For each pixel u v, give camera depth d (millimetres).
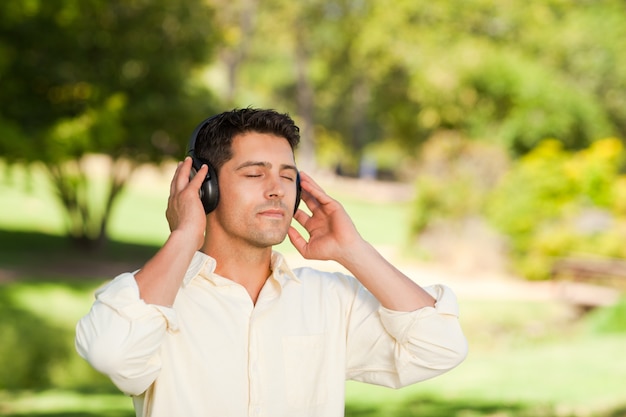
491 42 36250
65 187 24266
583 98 29469
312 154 55875
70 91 21438
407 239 25328
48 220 28797
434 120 30938
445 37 35688
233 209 2615
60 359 15180
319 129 62656
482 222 23625
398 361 2768
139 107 22312
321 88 58344
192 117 22938
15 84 20719
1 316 15805
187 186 2602
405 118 40594
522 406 9109
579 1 40938
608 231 22047
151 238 29016
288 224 2668
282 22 49031
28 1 19172
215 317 2584
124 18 22188
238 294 2627
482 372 11242
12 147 19594
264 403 2588
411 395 10047
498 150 24547
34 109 21141
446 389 10305
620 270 19297
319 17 48344
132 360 2379
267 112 2674
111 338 2357
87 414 9109
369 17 40906
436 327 2723
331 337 2732
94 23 21500
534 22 37750
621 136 39406
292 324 2668
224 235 2672
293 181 2689
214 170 2652
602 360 11531
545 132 28531
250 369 2584
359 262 2744
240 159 2617
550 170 22984
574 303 18234
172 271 2459
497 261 22875
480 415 8734
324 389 2689
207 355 2547
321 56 51281
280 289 2678
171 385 2527
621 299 16719
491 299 19125
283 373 2627
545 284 21562
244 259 2676
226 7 44562
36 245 24688
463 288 20641
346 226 2775
